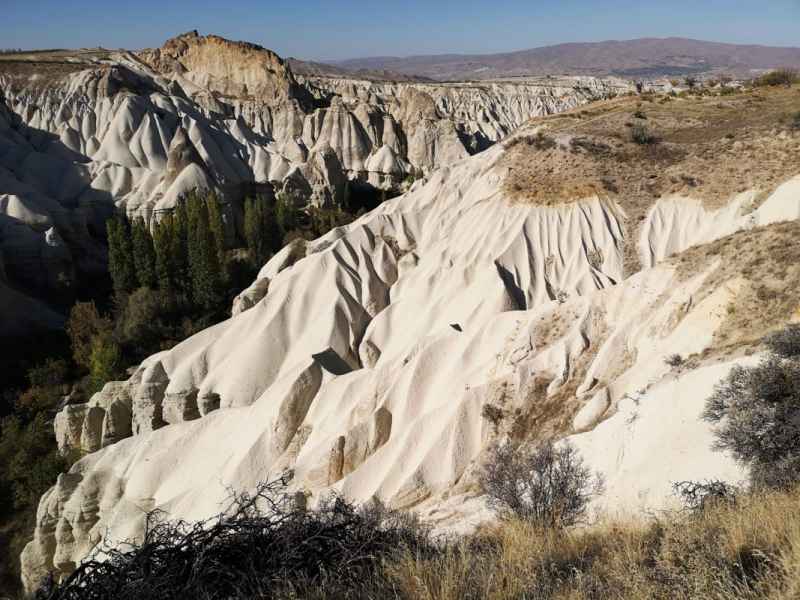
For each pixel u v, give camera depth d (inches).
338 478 1071.6
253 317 1731.1
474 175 2298.2
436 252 1974.7
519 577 300.8
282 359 1664.6
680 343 880.3
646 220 1807.3
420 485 954.7
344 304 1766.7
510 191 1999.3
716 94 2539.4
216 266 2450.8
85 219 3043.8
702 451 600.1
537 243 1846.7
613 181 1902.1
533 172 2022.6
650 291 1051.9
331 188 3774.6
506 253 1792.6
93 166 3408.0
